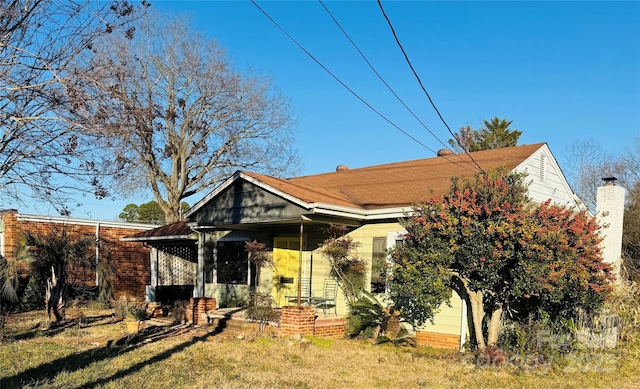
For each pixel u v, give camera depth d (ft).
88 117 26.23
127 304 55.42
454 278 37.70
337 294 47.47
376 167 64.90
